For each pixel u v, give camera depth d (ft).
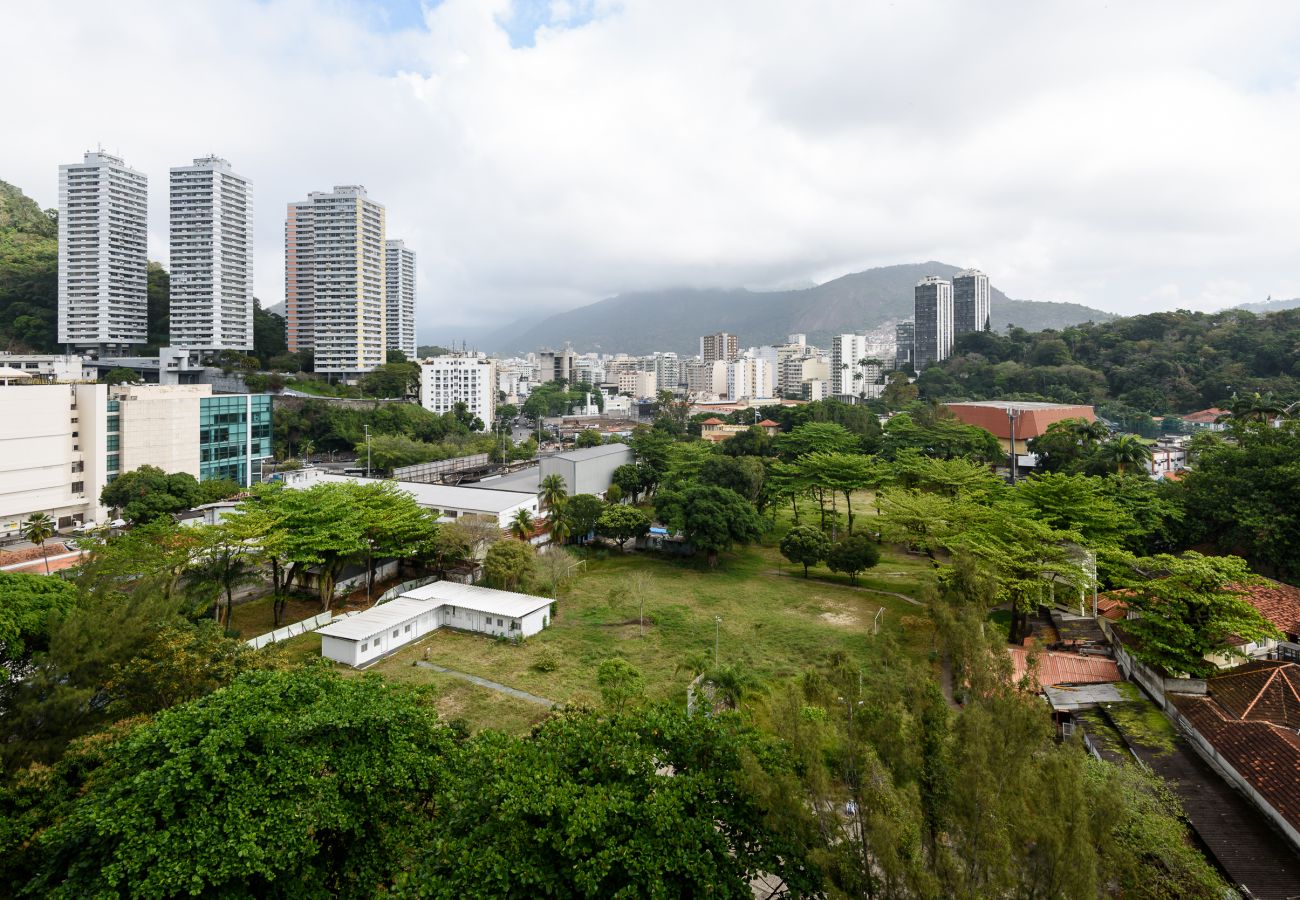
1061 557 130.82
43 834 47.52
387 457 317.01
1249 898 59.47
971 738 47.70
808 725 55.62
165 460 247.91
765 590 176.14
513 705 109.70
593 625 148.66
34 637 75.25
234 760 51.47
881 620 153.17
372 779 54.90
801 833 48.14
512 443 421.59
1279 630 103.30
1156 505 167.84
